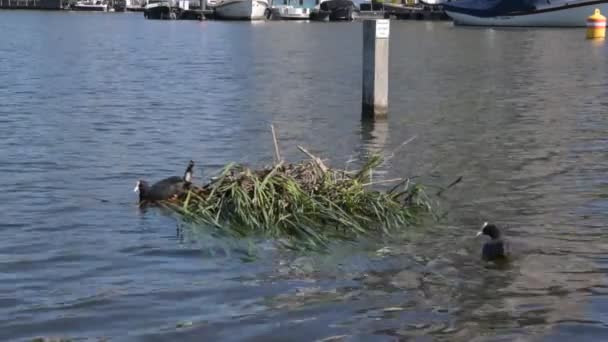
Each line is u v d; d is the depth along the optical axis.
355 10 120.56
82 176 14.52
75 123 20.75
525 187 13.55
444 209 12.08
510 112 22.88
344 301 8.38
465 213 11.87
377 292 8.64
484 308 8.18
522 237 10.60
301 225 11.15
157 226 11.23
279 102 25.38
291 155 16.61
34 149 17.08
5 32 73.06
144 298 8.48
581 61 42.19
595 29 62.47
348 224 11.14
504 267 9.40
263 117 22.02
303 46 57.25
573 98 25.94
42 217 11.69
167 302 8.38
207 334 7.58
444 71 36.69
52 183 13.94
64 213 11.91
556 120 21.23
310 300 8.42
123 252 10.06
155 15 112.94
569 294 8.55
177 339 7.48
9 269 9.40
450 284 8.86
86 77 32.94
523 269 9.33
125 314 8.05
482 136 18.80
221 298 8.49
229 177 12.38
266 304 8.31
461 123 20.92
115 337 7.52
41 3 150.62
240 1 108.06
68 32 74.69
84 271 9.35
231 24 98.81
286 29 86.69
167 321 7.88
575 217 11.62
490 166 15.31
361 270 9.38
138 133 19.27
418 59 44.72
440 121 21.25
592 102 24.86
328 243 10.46
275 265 9.59
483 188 13.47
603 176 14.38
